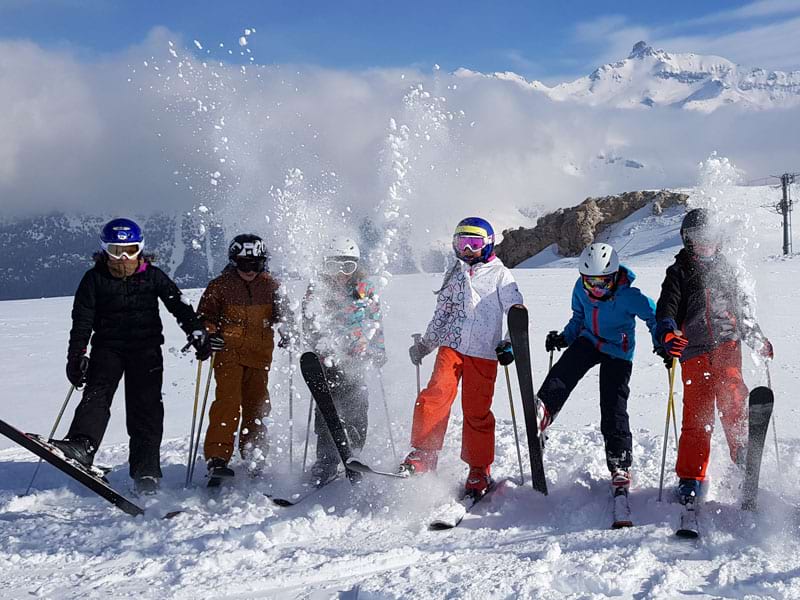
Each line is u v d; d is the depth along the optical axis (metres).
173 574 3.22
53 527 3.89
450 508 3.92
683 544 3.34
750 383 5.12
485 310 4.25
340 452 3.99
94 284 4.44
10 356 11.41
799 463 4.34
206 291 4.75
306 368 3.93
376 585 3.01
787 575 2.93
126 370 4.52
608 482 4.32
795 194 70.88
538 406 4.13
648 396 6.93
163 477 4.94
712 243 3.86
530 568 3.12
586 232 90.12
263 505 4.16
